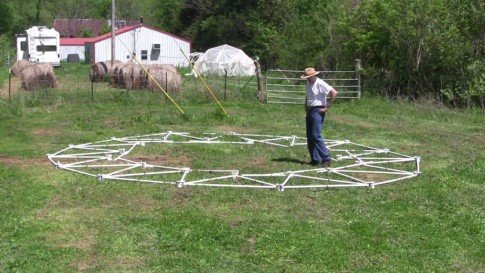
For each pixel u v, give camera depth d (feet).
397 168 37.04
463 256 22.76
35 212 26.89
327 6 88.79
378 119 58.85
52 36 153.48
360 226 25.45
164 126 52.37
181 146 42.27
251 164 37.09
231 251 22.79
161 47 158.81
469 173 35.55
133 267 21.24
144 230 24.71
